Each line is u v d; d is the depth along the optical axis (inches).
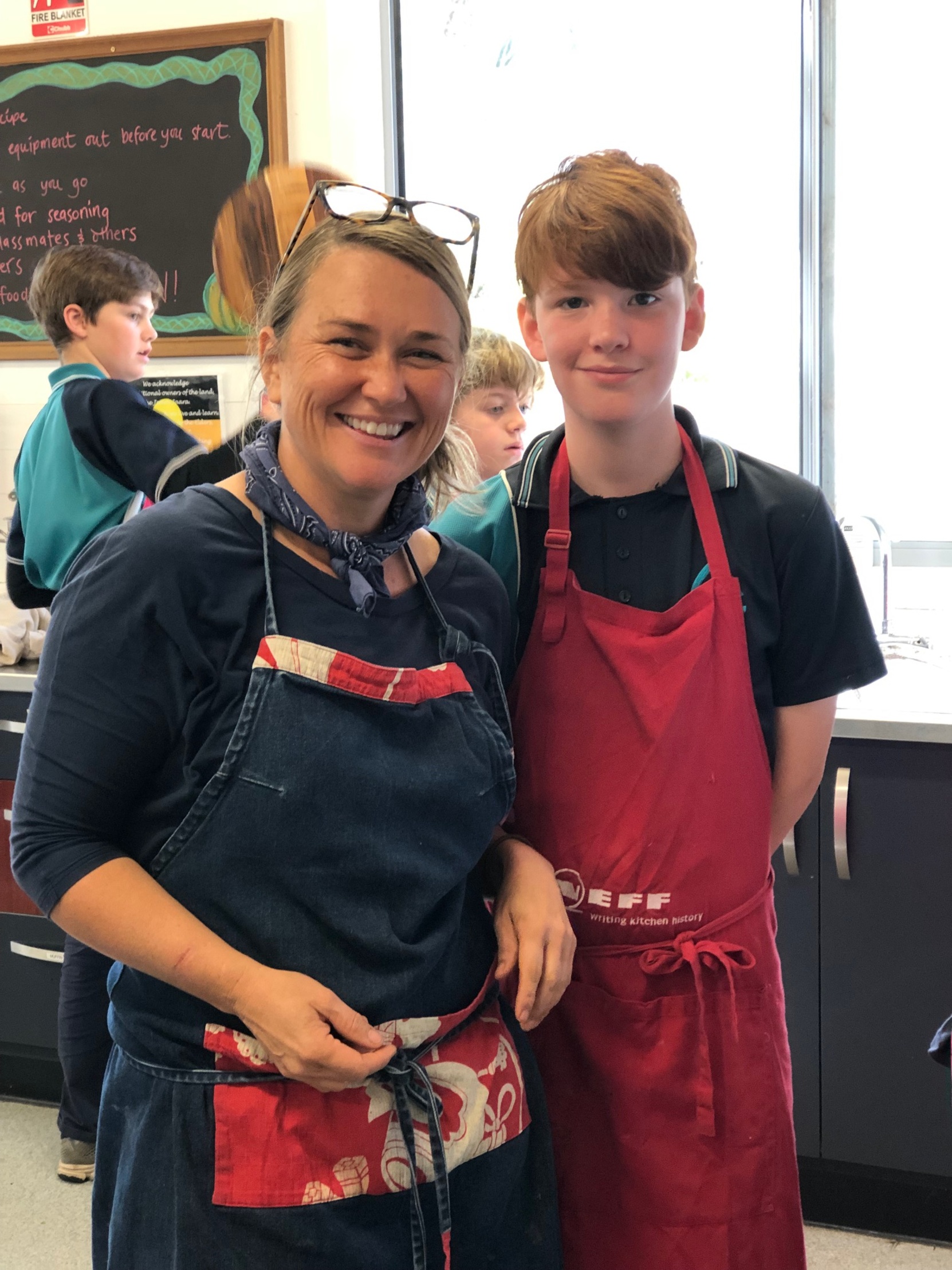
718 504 46.1
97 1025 85.8
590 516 46.5
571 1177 47.1
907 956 77.0
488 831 40.4
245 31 105.0
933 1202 80.4
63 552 86.3
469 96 113.1
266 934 35.1
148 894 34.5
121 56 108.3
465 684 39.6
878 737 74.9
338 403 36.0
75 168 111.0
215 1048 35.5
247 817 34.4
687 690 44.3
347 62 106.6
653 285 40.9
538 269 42.1
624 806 45.1
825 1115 79.8
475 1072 39.3
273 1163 35.3
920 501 108.2
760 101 107.1
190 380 110.8
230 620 35.3
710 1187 45.5
